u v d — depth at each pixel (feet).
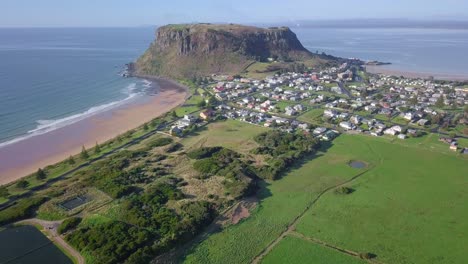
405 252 276.82
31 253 269.23
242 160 436.35
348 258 269.64
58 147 502.79
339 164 435.12
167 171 405.80
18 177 413.39
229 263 263.49
